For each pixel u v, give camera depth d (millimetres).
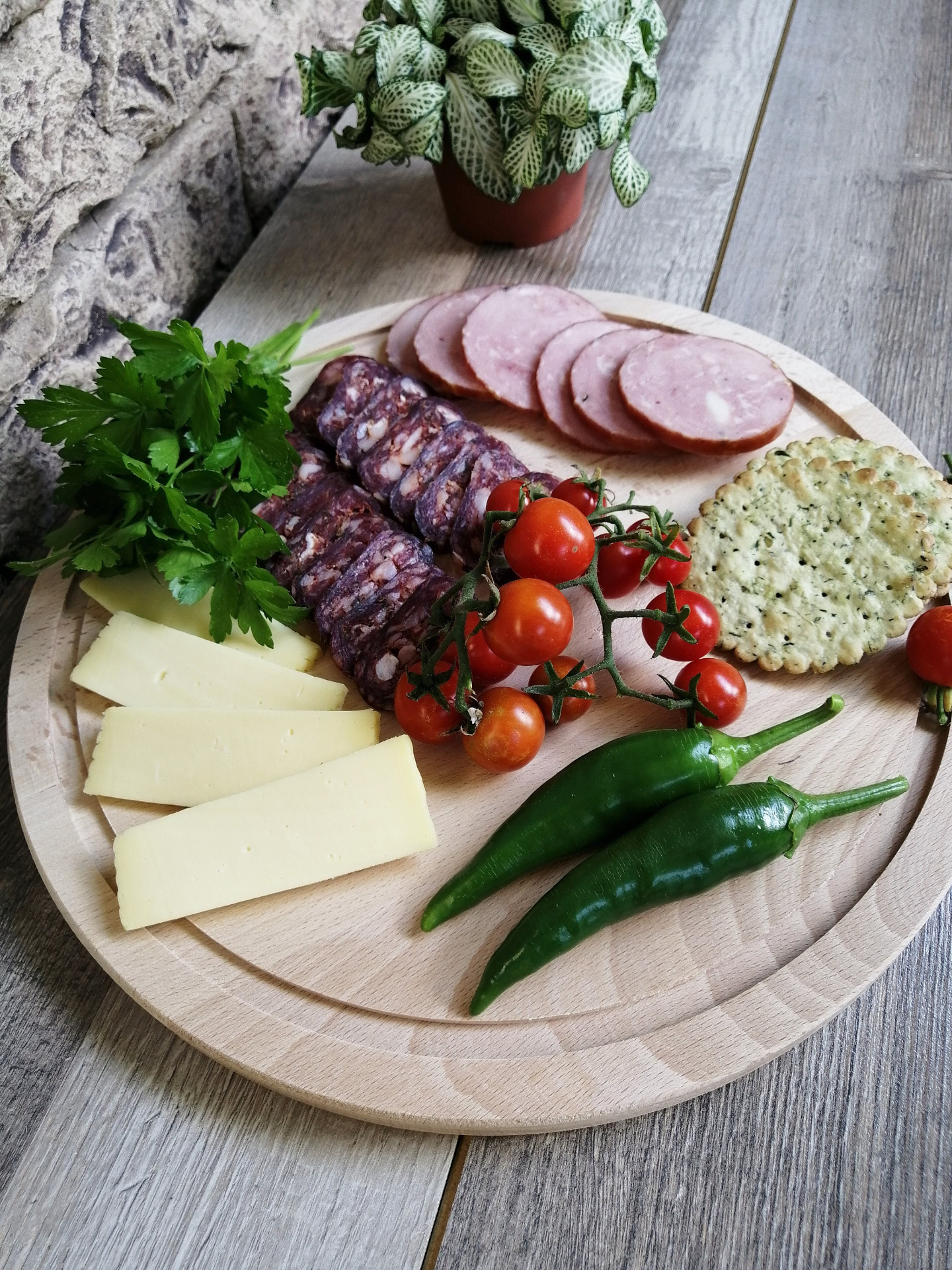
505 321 429
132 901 290
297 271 489
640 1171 269
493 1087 263
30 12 348
